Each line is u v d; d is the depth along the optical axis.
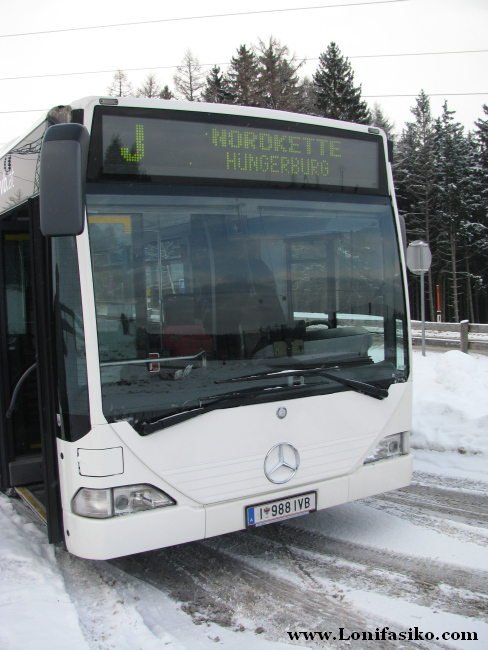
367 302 4.11
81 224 3.04
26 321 4.91
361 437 3.99
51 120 3.44
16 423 4.91
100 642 3.05
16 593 3.50
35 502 4.46
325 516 4.84
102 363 3.19
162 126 3.48
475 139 50.06
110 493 3.17
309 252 3.90
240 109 3.75
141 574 3.87
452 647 2.97
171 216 3.46
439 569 3.82
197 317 3.45
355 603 3.42
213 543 4.34
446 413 7.82
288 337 3.73
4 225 4.75
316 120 4.05
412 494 5.38
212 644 3.03
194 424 3.36
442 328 16.03
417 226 45.81
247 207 3.73
